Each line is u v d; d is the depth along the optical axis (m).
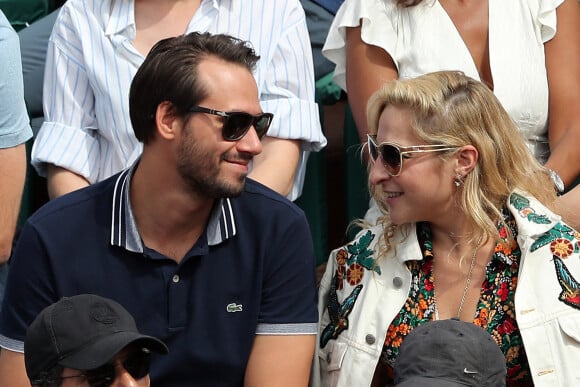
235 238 9.74
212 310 9.70
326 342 10.41
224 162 9.27
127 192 9.56
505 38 12.59
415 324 9.99
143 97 9.33
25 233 9.62
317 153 13.55
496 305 9.79
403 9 12.73
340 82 13.43
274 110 12.30
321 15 14.62
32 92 13.75
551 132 12.67
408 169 9.80
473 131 9.75
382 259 10.25
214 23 12.52
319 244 13.55
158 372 9.63
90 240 9.59
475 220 9.76
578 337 9.38
